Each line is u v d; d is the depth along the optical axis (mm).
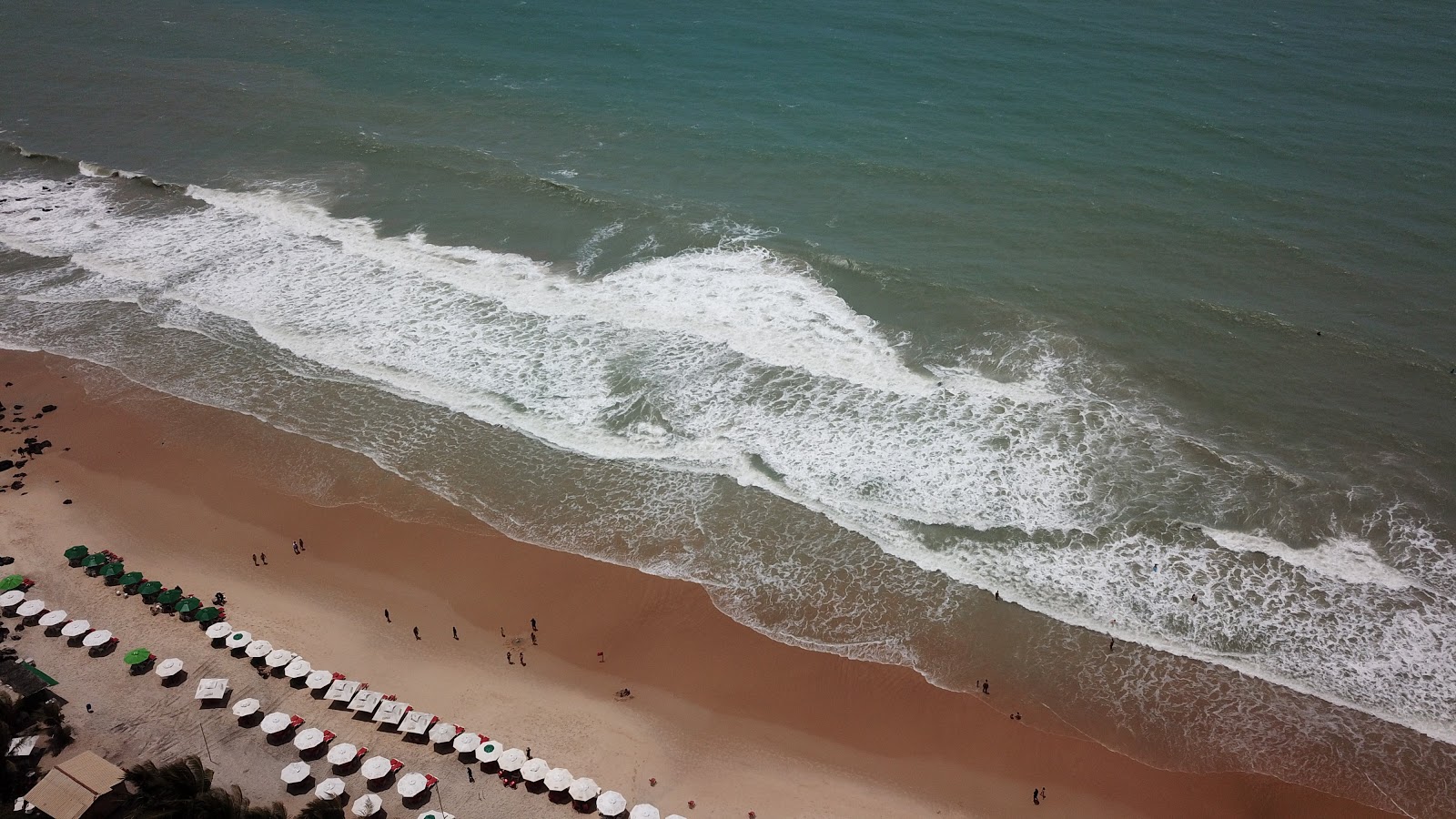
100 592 44500
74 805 33750
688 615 43500
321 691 40000
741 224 69375
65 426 54625
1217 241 65312
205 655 41594
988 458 50219
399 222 71812
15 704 38125
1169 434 50906
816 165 77250
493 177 76625
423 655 41875
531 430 53438
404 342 60062
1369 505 46531
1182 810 35969
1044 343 56844
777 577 45094
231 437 53562
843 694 40156
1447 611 42094
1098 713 39281
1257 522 46188
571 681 40844
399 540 47438
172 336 61406
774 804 36281
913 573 44969
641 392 55344
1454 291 59656
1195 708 39312
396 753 37781
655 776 37250
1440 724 38281
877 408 53500
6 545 46938
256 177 78562
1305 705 39188
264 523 48406
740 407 54062
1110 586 44062
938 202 71375
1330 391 53094
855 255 65188
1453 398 52281
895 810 36094
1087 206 69812
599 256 66812
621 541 47031
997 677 40719
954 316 59312
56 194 77500
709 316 60594
